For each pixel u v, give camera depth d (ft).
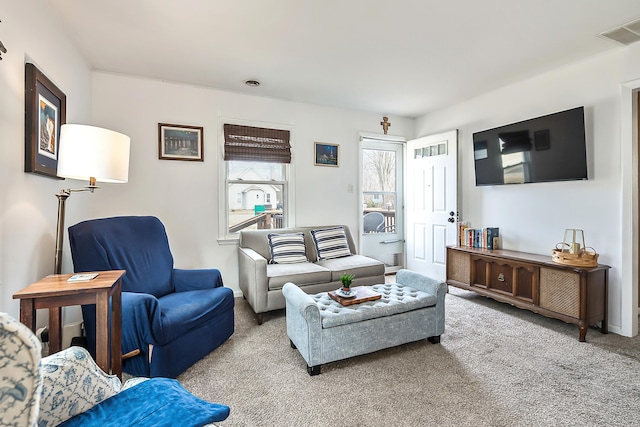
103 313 4.53
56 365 3.06
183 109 10.89
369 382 6.06
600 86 8.75
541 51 8.58
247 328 8.80
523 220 10.72
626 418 5.01
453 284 11.71
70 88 7.88
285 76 10.26
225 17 6.95
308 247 12.09
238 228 12.05
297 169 12.90
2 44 4.63
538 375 6.27
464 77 10.39
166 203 10.69
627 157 8.22
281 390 5.81
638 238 8.46
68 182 7.71
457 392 5.71
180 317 6.32
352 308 6.95
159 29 7.44
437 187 13.57
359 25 7.29
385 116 14.75
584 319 7.84
